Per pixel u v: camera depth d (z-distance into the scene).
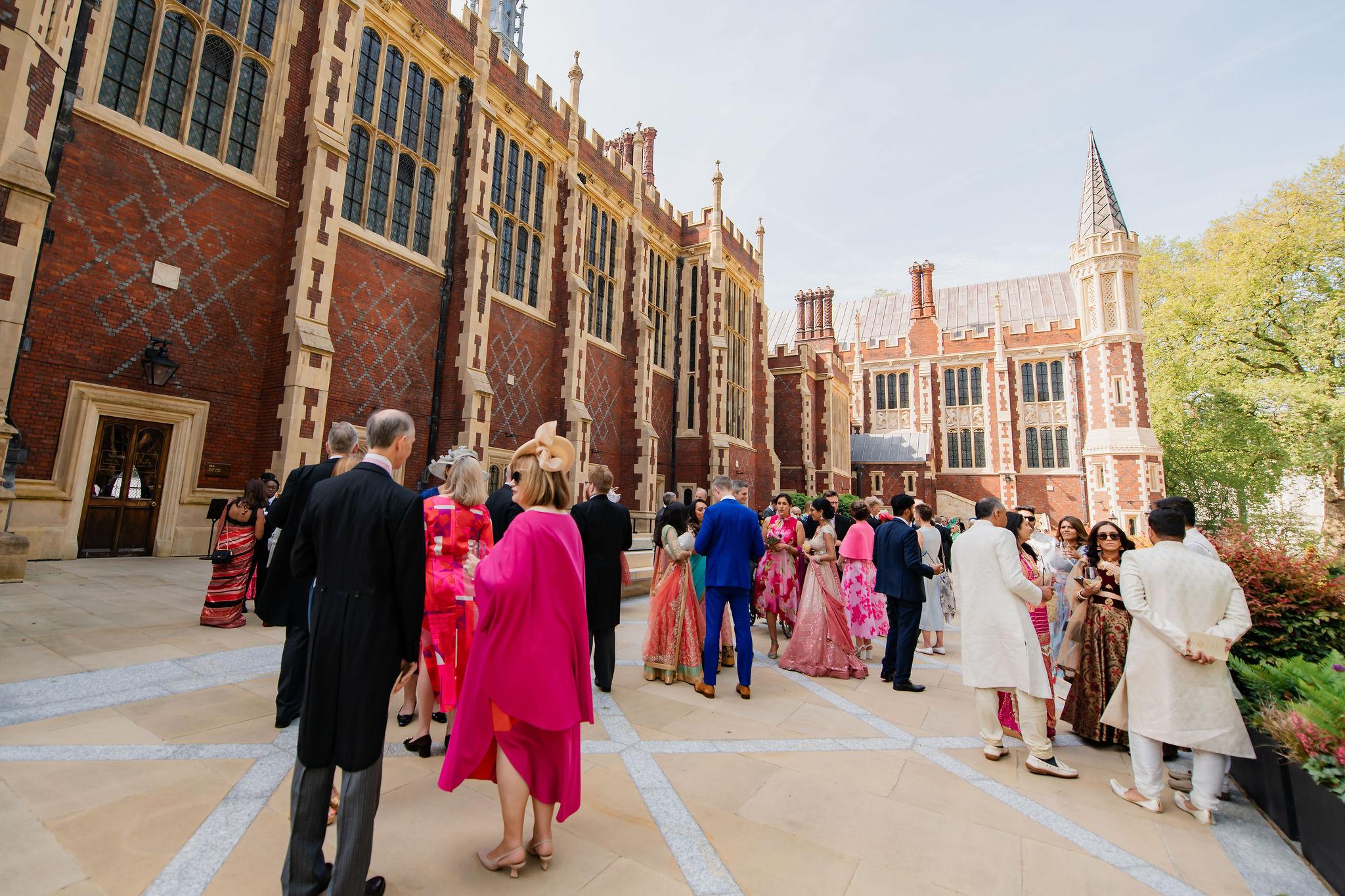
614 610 5.00
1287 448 21.53
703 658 5.36
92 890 2.06
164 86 9.27
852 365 44.81
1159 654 3.38
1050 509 36.34
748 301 27.94
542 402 16.95
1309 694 3.22
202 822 2.55
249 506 5.85
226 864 2.27
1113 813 3.27
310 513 2.31
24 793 2.67
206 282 9.55
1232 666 4.15
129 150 8.74
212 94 9.84
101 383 8.40
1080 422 36.28
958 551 4.25
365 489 2.30
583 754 3.62
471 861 2.44
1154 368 28.55
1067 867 2.64
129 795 2.73
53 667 4.23
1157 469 28.28
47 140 7.56
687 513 5.91
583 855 2.51
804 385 32.62
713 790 3.22
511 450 15.68
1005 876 2.53
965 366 40.62
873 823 2.95
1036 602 3.95
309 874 2.05
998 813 3.16
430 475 13.02
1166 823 3.17
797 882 2.39
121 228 8.63
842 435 37.94
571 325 17.23
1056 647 6.45
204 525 9.45
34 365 7.82
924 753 3.98
